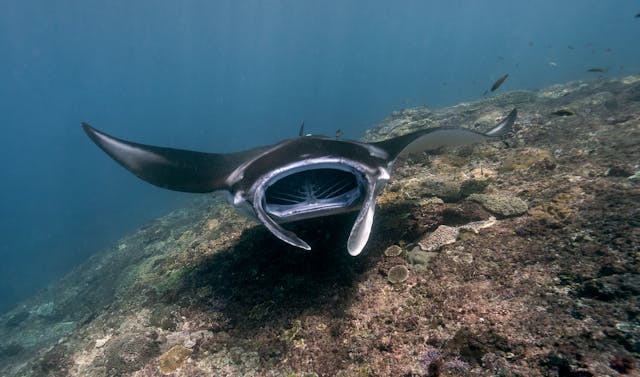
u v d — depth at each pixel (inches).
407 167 228.7
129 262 357.4
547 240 117.4
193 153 172.6
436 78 3833.7
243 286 153.1
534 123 242.4
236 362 117.1
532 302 96.6
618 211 117.0
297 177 147.8
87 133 164.7
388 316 110.7
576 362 76.3
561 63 2508.6
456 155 225.6
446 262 122.0
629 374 71.0
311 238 159.2
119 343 141.9
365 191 121.0
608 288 90.0
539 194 149.6
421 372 89.6
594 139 192.7
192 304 155.9
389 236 146.3
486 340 89.0
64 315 359.3
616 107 262.5
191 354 126.9
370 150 137.1
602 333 80.9
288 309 130.1
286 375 105.1
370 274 131.6
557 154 187.6
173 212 517.0
